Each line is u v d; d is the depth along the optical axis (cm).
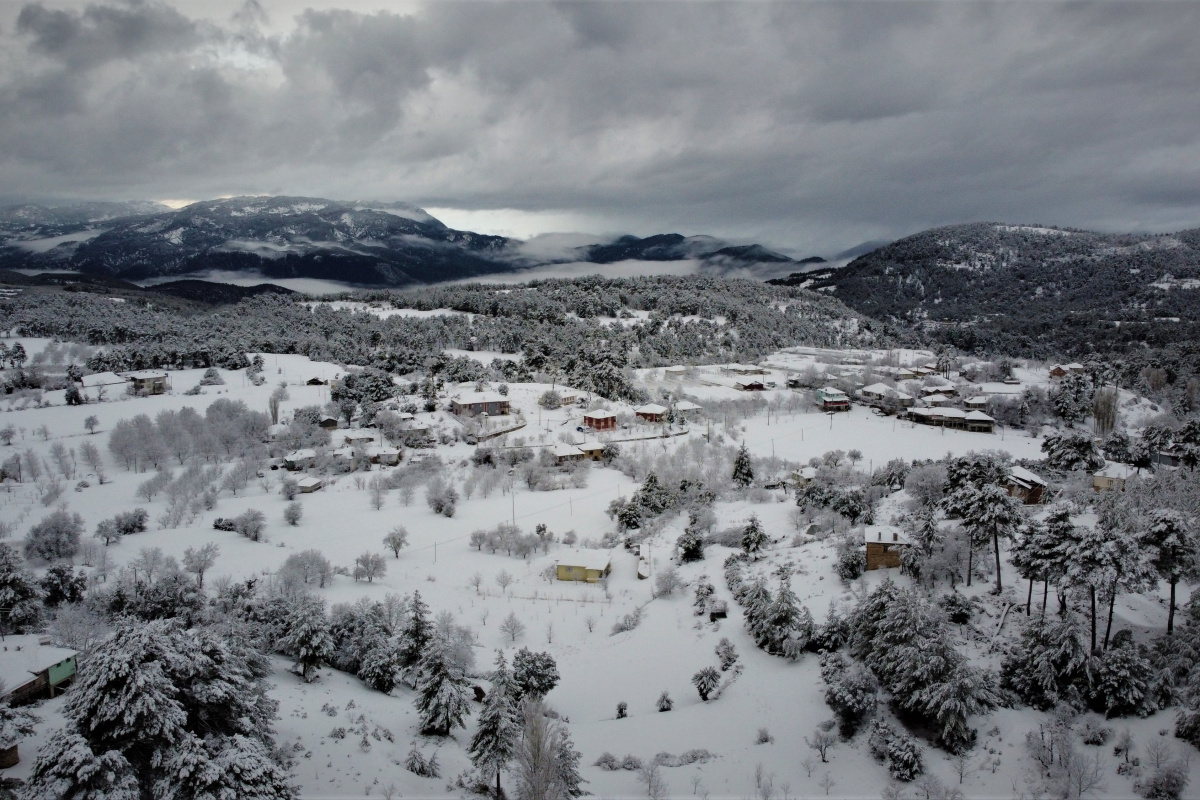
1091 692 3962
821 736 4250
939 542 5675
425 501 9862
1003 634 4753
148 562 6512
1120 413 13738
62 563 6525
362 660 5228
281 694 4509
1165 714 3822
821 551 6706
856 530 6850
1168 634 4294
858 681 4344
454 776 3953
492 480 10338
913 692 4128
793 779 3975
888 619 4488
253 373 16250
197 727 2938
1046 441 10131
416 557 8031
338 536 8531
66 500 9231
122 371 16025
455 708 4294
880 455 11512
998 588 5178
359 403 14012
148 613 5491
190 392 14738
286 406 14162
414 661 5041
